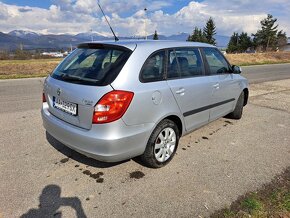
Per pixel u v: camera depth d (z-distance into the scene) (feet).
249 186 11.49
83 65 12.00
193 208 10.00
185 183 11.64
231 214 9.64
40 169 12.46
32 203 10.07
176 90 12.73
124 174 12.23
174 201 10.39
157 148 12.47
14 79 42.57
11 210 9.66
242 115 22.31
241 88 19.77
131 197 10.59
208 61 15.94
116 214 9.62
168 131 12.85
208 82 15.21
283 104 26.81
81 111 10.91
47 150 14.46
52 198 10.40
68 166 12.79
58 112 12.24
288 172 12.80
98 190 10.99
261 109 24.61
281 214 9.68
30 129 17.65
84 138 10.77
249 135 17.65
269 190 11.19
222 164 13.47
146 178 11.96
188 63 14.23
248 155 14.60
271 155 14.67
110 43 12.21
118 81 10.61
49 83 12.88
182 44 14.24
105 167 12.76
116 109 10.38
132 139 11.07
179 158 13.99
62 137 11.90
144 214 9.64
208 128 18.76
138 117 11.08
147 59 11.71
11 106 23.61
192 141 16.33
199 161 13.73
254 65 81.25
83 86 10.97
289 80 46.14
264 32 223.10
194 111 14.38
